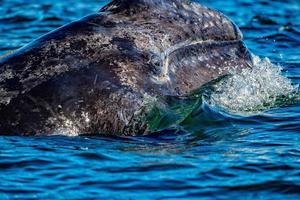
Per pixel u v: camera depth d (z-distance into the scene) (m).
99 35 39.22
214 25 43.34
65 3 72.12
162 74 39.16
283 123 38.19
